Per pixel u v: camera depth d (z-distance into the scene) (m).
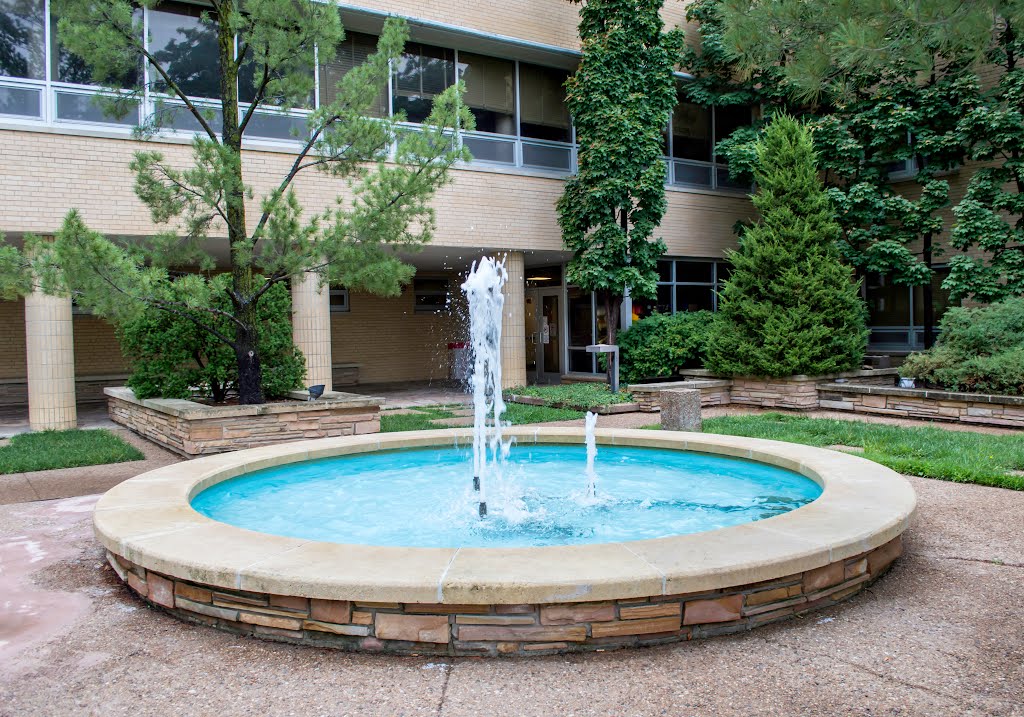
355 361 18.92
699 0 16.73
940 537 5.00
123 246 10.34
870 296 17.66
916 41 5.12
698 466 7.02
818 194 13.02
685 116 17.52
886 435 9.02
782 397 12.46
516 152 15.28
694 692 2.91
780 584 3.57
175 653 3.35
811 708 2.78
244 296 9.18
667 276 17.30
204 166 8.72
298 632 3.42
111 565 4.62
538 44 14.86
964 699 2.84
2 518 5.96
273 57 8.70
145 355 9.99
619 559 3.46
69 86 10.91
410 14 13.80
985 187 13.95
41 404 10.70
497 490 6.19
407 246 9.28
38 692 3.01
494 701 2.87
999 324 11.35
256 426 8.77
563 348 18.12
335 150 9.17
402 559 3.53
